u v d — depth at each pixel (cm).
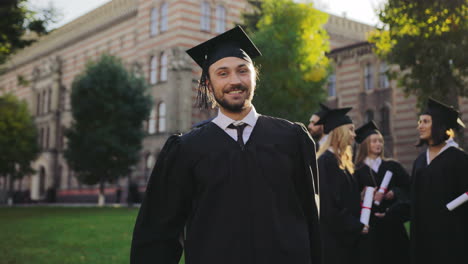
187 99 3111
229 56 254
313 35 2048
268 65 1830
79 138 2764
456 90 1330
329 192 475
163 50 3284
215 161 246
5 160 3678
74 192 4212
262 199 238
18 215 2058
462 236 444
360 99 2741
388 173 535
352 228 463
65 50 4562
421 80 1356
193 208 252
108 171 2789
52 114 4566
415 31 1288
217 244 234
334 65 2889
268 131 256
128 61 3728
